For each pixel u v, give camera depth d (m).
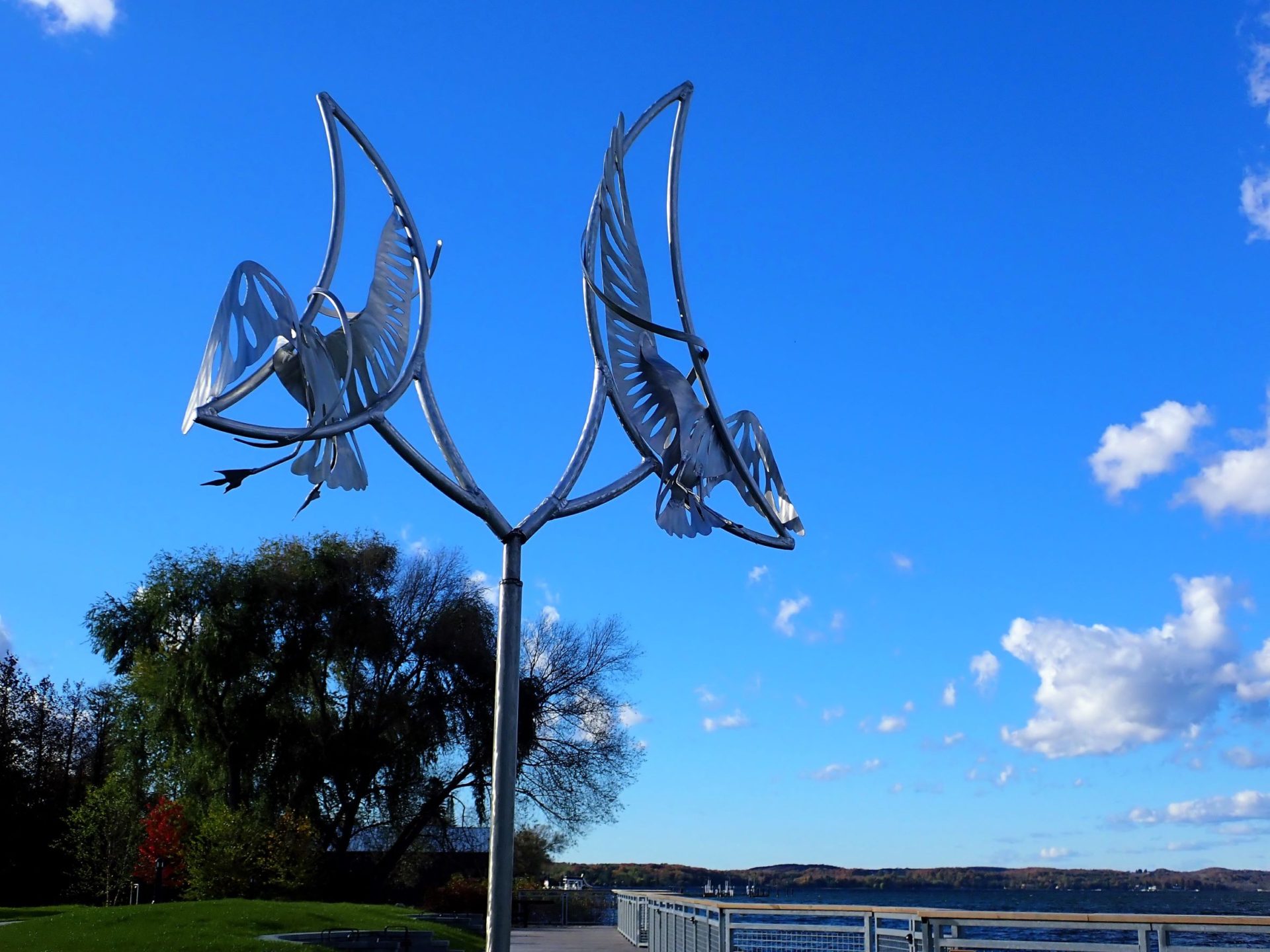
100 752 53.72
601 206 13.16
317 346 10.34
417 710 36.66
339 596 36.56
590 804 40.44
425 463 11.06
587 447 12.43
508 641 11.12
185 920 19.84
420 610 38.59
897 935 13.84
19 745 47.38
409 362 11.31
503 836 10.64
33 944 17.05
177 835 34.06
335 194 11.48
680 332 13.51
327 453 10.57
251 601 35.53
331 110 11.66
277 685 35.38
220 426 9.42
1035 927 11.94
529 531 11.52
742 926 16.03
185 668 34.56
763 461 15.23
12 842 43.44
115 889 37.56
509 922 10.46
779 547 14.97
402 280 11.67
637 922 29.08
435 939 20.02
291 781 34.91
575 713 40.97
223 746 34.69
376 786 36.06
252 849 31.38
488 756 37.12
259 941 17.66
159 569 36.75
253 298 9.73
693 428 13.62
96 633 37.91
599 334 12.88
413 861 40.44
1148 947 10.87
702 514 13.96
